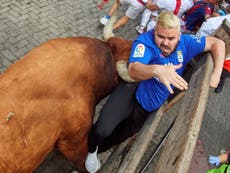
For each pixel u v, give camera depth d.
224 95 6.79
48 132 3.01
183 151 2.10
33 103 2.88
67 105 3.15
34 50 3.26
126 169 2.88
